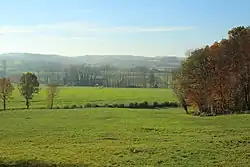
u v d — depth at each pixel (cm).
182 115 6494
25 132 4269
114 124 5022
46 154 2925
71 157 2789
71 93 13088
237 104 7425
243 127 4275
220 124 4703
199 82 7662
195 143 3241
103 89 15050
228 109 7388
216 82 7506
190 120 5400
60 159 2719
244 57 7344
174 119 5638
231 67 7438
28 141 3659
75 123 5181
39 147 3297
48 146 3341
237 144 3128
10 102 10650
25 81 9906
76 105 9644
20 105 10125
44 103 10456
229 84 7412
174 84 8006
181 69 7969
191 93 7731
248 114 5734
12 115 6331
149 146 3155
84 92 13488
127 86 17675
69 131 4325
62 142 3566
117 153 2903
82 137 3850
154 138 3662
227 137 3528
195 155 2744
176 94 7950
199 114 7100
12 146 3381
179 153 2827
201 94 7644
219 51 7600
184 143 3266
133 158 2712
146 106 9744
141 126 4728
